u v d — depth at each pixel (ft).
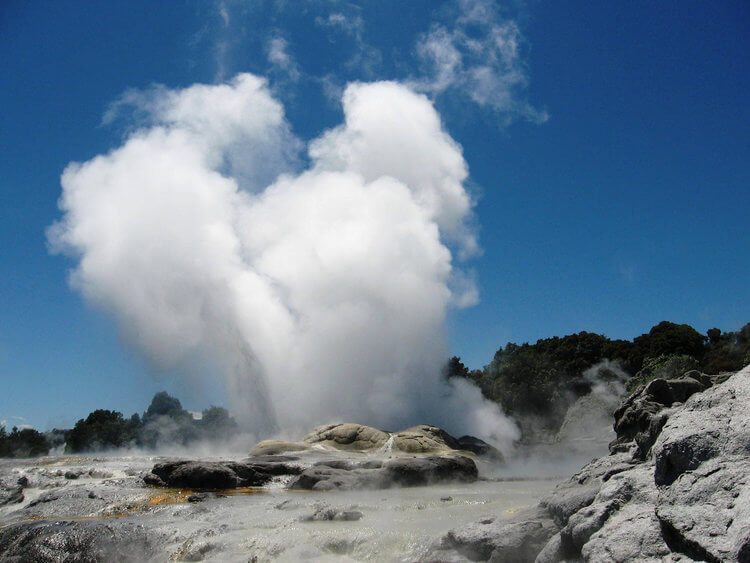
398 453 102.06
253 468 77.56
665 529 27.25
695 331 223.10
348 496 65.57
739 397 34.09
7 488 71.00
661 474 31.81
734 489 26.43
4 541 51.06
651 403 46.01
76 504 62.54
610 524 30.58
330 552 44.16
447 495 64.80
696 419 32.99
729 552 23.39
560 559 32.86
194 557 45.98
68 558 47.80
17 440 188.96
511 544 36.29
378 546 43.06
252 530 50.01
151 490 69.41
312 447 102.01
